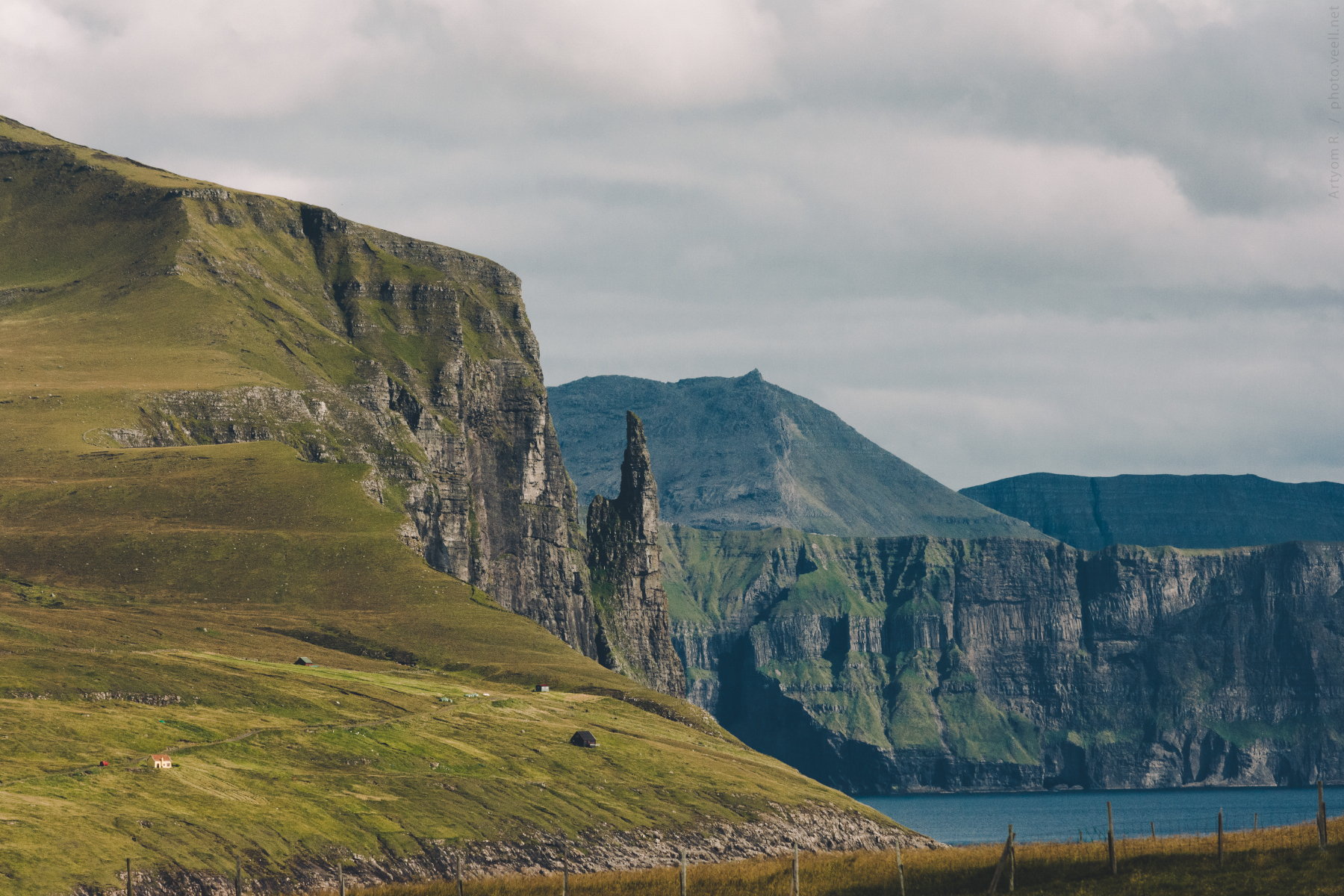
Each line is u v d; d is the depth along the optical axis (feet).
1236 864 507.71
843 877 557.33
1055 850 572.51
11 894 550.77
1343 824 571.28
